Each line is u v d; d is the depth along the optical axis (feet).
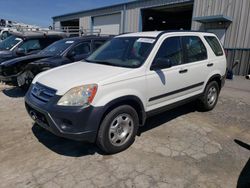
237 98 22.97
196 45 15.81
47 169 10.01
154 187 9.04
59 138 12.79
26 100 11.85
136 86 11.46
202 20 43.98
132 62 12.36
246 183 9.49
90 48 22.72
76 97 9.95
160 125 15.03
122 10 63.87
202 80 16.14
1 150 11.48
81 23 79.82
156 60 12.29
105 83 10.38
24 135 13.10
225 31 43.27
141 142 12.58
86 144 12.19
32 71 19.51
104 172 9.87
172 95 13.76
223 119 16.65
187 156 11.33
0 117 15.74
